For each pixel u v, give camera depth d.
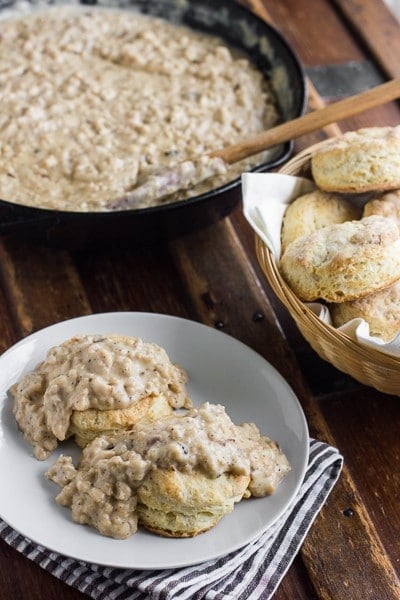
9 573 0.80
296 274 0.86
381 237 0.84
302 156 0.95
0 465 0.81
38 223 0.91
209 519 0.78
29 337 0.88
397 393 0.86
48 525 0.78
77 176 0.99
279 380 0.86
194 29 1.17
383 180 0.89
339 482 0.84
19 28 1.14
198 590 0.77
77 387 0.81
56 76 1.09
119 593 0.77
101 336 0.85
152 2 1.17
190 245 1.00
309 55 1.21
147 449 0.78
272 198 0.92
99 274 0.98
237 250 0.99
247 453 0.80
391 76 1.18
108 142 1.02
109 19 1.16
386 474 0.85
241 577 0.78
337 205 0.92
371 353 0.81
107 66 1.12
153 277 0.98
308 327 0.84
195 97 1.09
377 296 0.85
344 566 0.80
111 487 0.77
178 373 0.86
